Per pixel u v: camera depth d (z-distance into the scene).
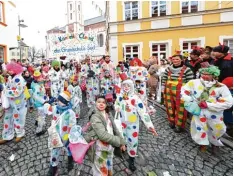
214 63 4.77
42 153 3.94
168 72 5.15
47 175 3.14
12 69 4.30
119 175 3.19
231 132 4.54
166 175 3.17
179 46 14.05
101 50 8.75
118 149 2.80
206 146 3.95
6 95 4.32
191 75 4.76
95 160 2.71
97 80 7.35
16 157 3.86
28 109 7.25
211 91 3.71
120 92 3.41
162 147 4.09
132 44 15.19
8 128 4.51
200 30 13.52
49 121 5.85
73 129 2.71
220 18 13.02
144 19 14.61
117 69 8.80
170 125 5.21
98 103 2.71
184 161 3.58
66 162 3.61
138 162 3.53
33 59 38.75
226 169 3.35
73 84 5.76
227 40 13.17
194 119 3.82
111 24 15.48
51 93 7.59
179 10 13.84
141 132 4.89
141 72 6.43
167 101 5.14
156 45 14.72
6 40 13.18
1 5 12.74
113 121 2.86
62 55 9.03
